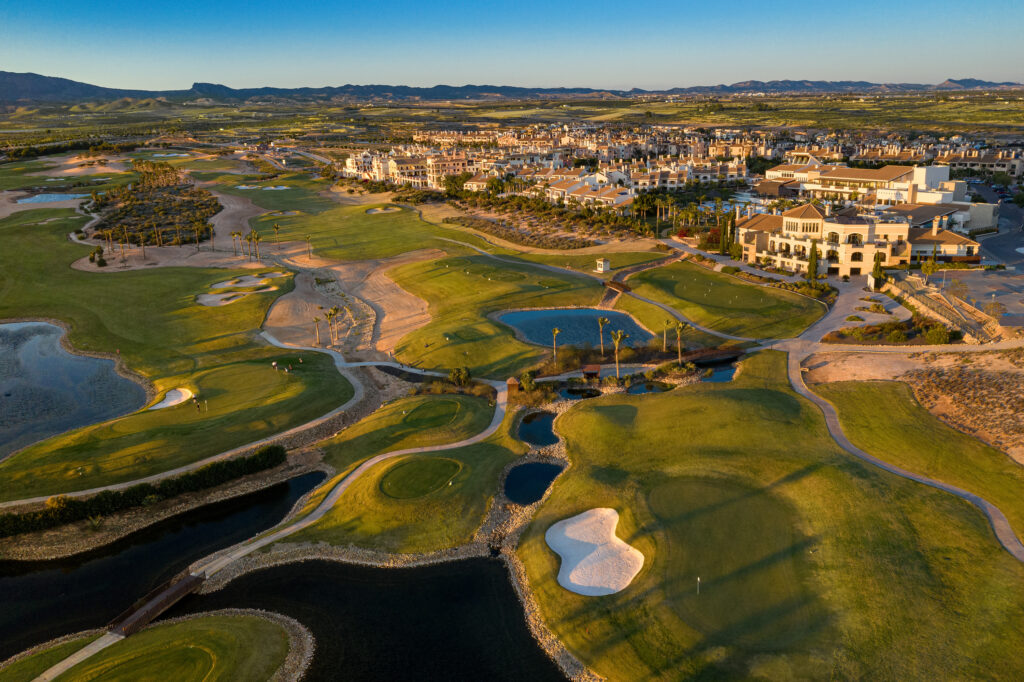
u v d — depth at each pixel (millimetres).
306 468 87938
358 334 139500
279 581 66250
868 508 69062
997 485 72250
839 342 117688
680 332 122625
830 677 50000
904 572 59938
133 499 78812
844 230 154625
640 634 55875
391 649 57312
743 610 57125
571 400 104312
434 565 67688
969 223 190500
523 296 153375
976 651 51531
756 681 50188
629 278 164875
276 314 152750
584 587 62219
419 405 101438
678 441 86125
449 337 129250
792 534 66375
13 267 193250
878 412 90062
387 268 189375
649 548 66000
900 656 51500
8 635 61250
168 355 129625
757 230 172875
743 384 103188
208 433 93562
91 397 113312
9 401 112750
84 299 165125
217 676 54125
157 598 62625
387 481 81062
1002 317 115875
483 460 86438
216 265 197625
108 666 55531
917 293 133625
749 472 77812
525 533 71375
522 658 55719
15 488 81562
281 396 104312
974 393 90188
